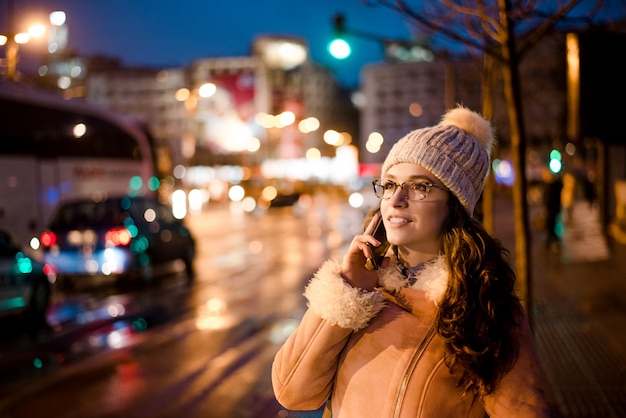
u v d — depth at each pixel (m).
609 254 16.19
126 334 9.87
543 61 24.66
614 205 21.50
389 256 2.13
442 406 1.90
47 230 14.70
